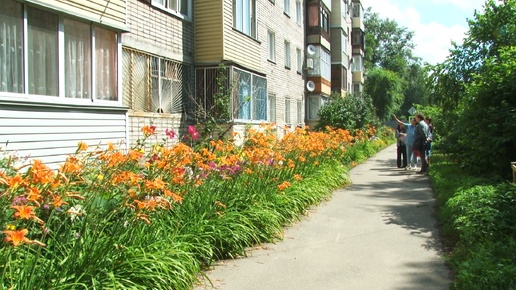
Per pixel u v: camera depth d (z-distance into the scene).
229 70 14.58
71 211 4.11
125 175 4.32
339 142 14.56
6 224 3.53
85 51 9.05
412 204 9.71
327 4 29.89
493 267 4.78
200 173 6.16
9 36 7.51
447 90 16.12
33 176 3.55
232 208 6.50
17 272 3.60
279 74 22.45
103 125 9.33
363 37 47.88
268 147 8.45
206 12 14.55
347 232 7.36
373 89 54.81
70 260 3.91
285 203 7.89
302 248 6.45
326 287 4.98
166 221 5.54
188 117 14.15
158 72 12.81
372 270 5.53
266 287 4.97
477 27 15.05
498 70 10.29
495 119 9.79
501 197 6.82
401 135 17.12
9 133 7.33
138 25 11.97
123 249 4.34
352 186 12.38
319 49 27.56
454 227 6.80
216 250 5.86
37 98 7.88
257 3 18.73
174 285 4.56
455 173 12.32
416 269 5.56
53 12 8.29
